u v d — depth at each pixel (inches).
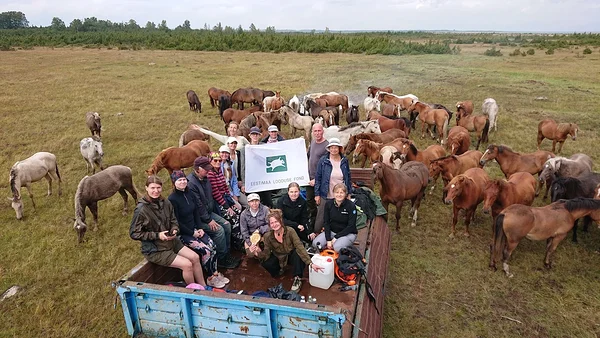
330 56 1754.4
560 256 290.0
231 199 262.1
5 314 233.9
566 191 321.1
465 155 391.9
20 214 347.3
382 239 246.7
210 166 231.1
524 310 235.3
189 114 741.3
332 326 142.8
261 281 210.4
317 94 767.1
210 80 1108.5
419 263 281.4
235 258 233.9
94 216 326.6
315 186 261.7
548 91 865.5
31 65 1428.4
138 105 803.4
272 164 287.3
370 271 201.2
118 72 1248.2
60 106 783.7
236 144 287.1
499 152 391.5
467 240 315.9
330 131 512.7
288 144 287.0
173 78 1136.8
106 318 229.9
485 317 229.8
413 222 339.0
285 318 148.8
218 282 208.5
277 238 200.8
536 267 277.3
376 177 303.3
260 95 799.1
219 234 226.5
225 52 2066.9
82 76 1162.6
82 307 237.6
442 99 832.3
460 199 306.2
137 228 188.9
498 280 263.1
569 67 1273.4
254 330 155.3
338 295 187.8
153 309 166.1
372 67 1328.7
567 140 553.6
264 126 559.8
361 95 919.0
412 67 1318.9
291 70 1280.8
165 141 572.1
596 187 314.5
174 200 209.3
